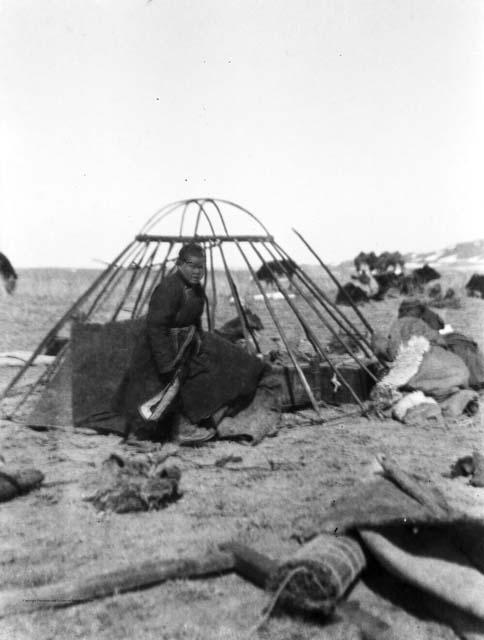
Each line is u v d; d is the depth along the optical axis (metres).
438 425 6.41
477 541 2.98
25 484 4.36
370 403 7.04
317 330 14.80
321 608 2.78
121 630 2.77
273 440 5.88
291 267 7.69
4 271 14.46
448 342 7.92
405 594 3.03
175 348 5.52
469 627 2.73
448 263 42.59
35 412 6.18
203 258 5.58
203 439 5.73
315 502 4.24
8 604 2.90
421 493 3.19
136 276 7.94
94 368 6.25
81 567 3.29
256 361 6.03
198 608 2.94
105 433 6.05
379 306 23.45
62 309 18.41
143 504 4.11
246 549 3.34
